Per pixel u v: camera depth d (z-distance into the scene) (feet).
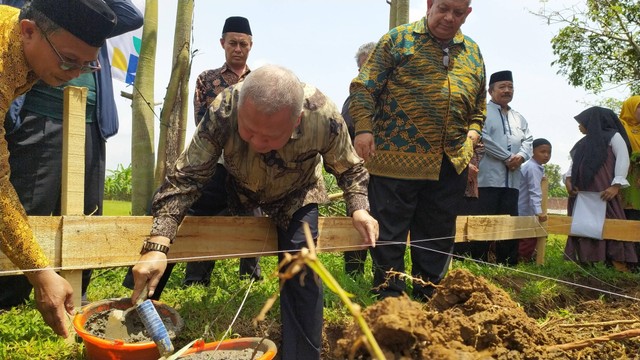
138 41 27.73
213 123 9.62
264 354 8.04
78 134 10.62
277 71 8.77
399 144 14.12
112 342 8.26
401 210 14.16
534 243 24.35
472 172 20.90
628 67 46.83
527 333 7.96
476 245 23.62
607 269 21.63
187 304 12.59
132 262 10.96
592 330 9.91
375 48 14.38
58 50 8.32
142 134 24.86
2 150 8.21
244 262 17.07
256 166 10.09
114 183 52.80
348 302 3.64
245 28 18.30
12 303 12.55
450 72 14.10
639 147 23.34
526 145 23.45
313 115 9.77
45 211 12.69
